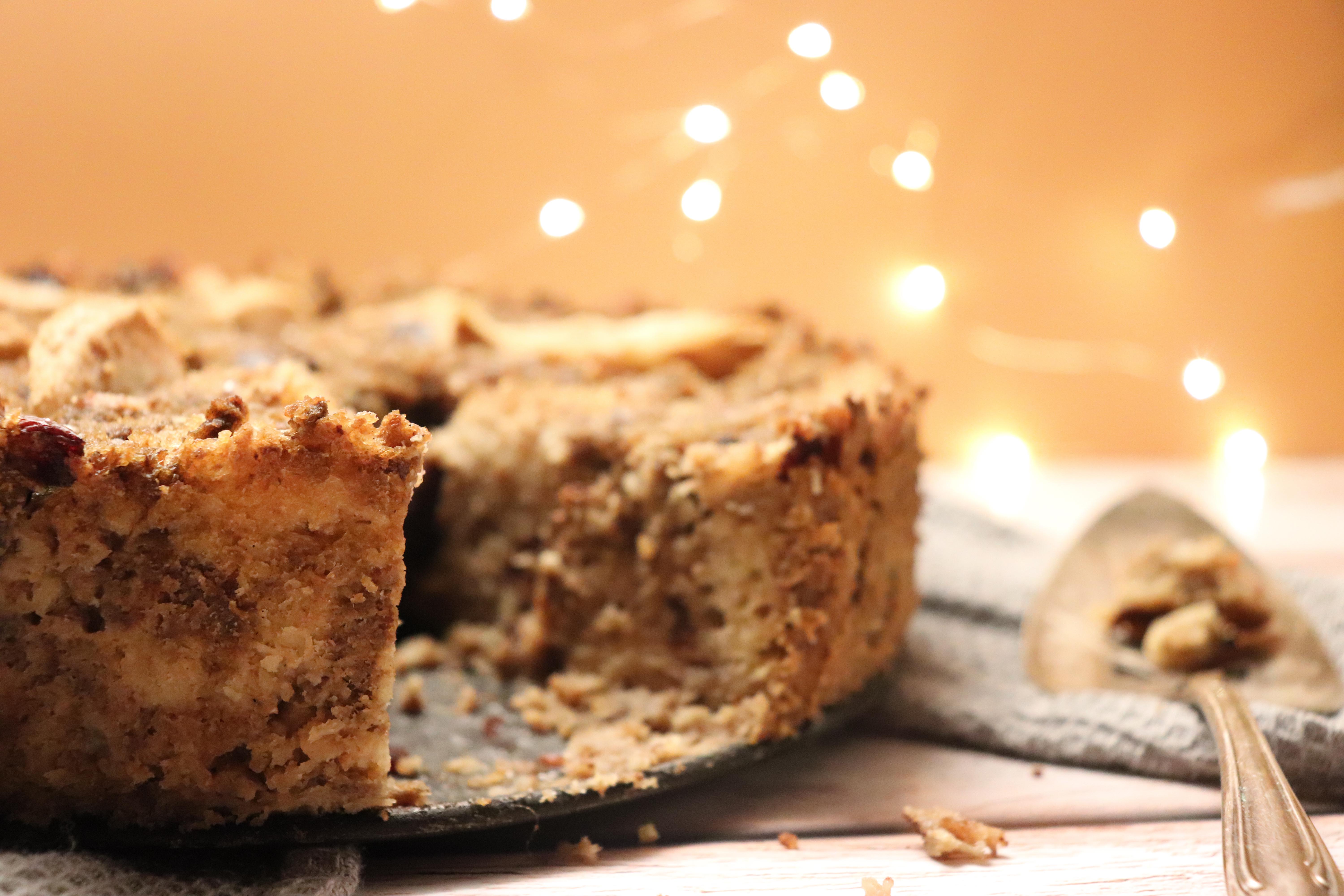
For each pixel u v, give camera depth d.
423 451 0.36
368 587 0.36
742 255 0.63
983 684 0.43
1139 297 0.66
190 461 0.35
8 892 0.33
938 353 0.66
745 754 0.39
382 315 0.50
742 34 0.61
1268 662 0.42
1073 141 0.63
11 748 0.35
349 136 0.60
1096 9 0.62
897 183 0.63
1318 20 0.63
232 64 0.59
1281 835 0.34
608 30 0.60
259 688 0.35
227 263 0.60
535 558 0.43
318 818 0.36
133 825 0.36
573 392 0.45
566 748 0.39
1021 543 0.52
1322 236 0.65
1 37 0.57
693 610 0.41
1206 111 0.63
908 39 0.61
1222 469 0.65
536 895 0.35
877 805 0.39
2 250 0.59
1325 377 0.68
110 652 0.35
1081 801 0.39
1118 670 0.43
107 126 0.59
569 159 0.61
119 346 0.39
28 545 0.35
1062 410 0.68
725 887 0.36
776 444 0.40
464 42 0.60
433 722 0.40
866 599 0.42
